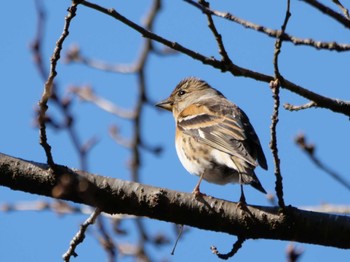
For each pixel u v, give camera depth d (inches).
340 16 317.1
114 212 398.0
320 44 342.6
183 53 379.2
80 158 300.4
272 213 402.6
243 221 401.4
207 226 404.8
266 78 394.9
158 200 397.4
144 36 371.6
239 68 387.5
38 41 320.8
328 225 402.3
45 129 372.5
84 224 380.5
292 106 449.7
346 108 425.7
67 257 379.9
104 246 374.6
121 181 397.7
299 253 400.5
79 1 342.3
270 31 347.6
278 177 382.0
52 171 389.1
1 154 396.2
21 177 389.7
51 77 323.6
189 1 348.8
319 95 420.8
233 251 407.2
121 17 367.2
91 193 390.6
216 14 349.1
